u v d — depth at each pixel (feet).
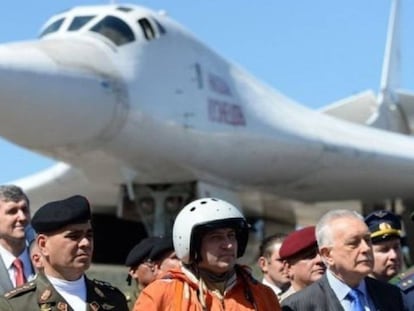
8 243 25.55
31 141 56.29
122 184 65.67
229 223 19.03
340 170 77.56
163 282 19.26
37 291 19.30
